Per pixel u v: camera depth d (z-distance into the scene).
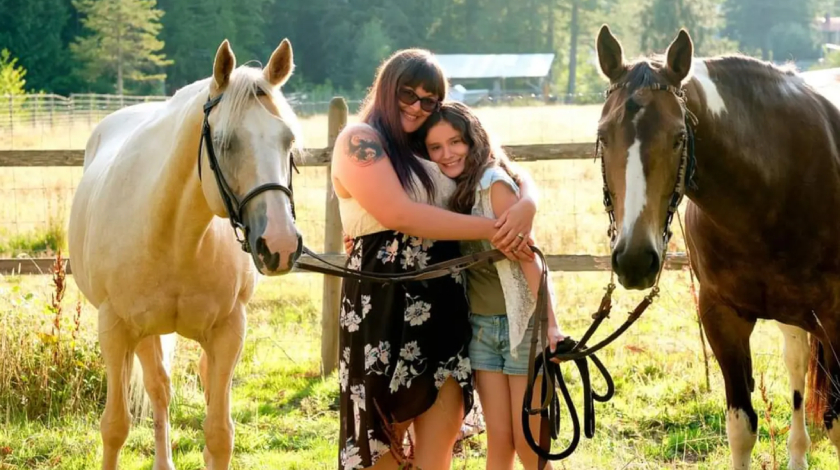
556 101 35.88
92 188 3.80
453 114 2.78
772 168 3.28
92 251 3.50
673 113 2.80
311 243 8.38
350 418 2.81
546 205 9.66
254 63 3.11
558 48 69.50
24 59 51.44
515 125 18.91
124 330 3.51
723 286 3.54
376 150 2.69
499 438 2.83
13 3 51.88
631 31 59.94
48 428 4.52
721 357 3.64
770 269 3.41
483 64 62.41
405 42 67.19
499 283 2.80
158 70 56.22
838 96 3.93
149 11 51.78
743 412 3.57
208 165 3.01
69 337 4.98
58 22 52.56
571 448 2.68
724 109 3.20
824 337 3.50
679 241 7.44
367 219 2.79
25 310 5.09
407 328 2.71
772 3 71.38
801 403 3.99
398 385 2.71
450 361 2.75
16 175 12.83
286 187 2.84
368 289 2.78
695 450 4.19
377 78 2.81
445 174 2.82
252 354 5.70
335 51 62.31
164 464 3.98
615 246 2.72
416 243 2.78
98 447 4.29
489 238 2.68
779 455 4.11
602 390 4.93
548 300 2.75
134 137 3.61
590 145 5.44
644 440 4.32
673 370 5.11
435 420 2.79
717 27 62.97
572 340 2.77
